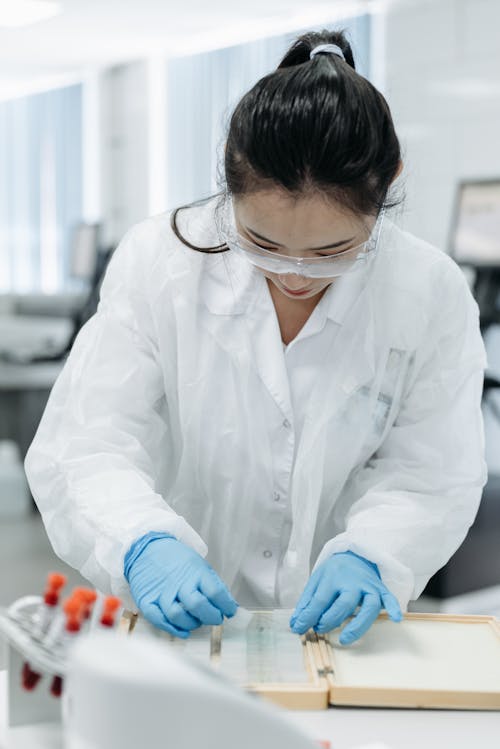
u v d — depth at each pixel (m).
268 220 0.91
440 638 0.98
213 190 1.18
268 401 1.17
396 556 1.11
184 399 1.16
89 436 1.13
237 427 1.16
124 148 6.10
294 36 1.09
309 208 0.89
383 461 1.22
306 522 1.18
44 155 6.66
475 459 1.19
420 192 4.24
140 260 1.16
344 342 1.17
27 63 6.07
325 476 1.21
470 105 4.05
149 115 5.88
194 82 5.61
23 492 4.06
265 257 0.97
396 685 0.85
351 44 1.05
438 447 1.19
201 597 0.95
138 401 1.16
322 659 0.91
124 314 1.15
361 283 1.15
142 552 1.03
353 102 0.88
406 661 0.92
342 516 1.26
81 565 1.13
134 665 0.54
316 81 0.88
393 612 0.98
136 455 1.14
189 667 0.56
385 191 0.95
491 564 2.98
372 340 1.16
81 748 0.55
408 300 1.15
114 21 5.05
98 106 6.27
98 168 6.31
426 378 1.20
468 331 1.19
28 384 3.74
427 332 1.16
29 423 4.11
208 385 1.15
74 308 4.48
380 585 1.03
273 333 1.16
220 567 1.25
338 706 0.85
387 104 0.94
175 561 1.00
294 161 0.86
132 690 0.53
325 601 0.99
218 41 5.44
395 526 1.12
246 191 0.91
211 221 1.15
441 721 0.83
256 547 1.24
